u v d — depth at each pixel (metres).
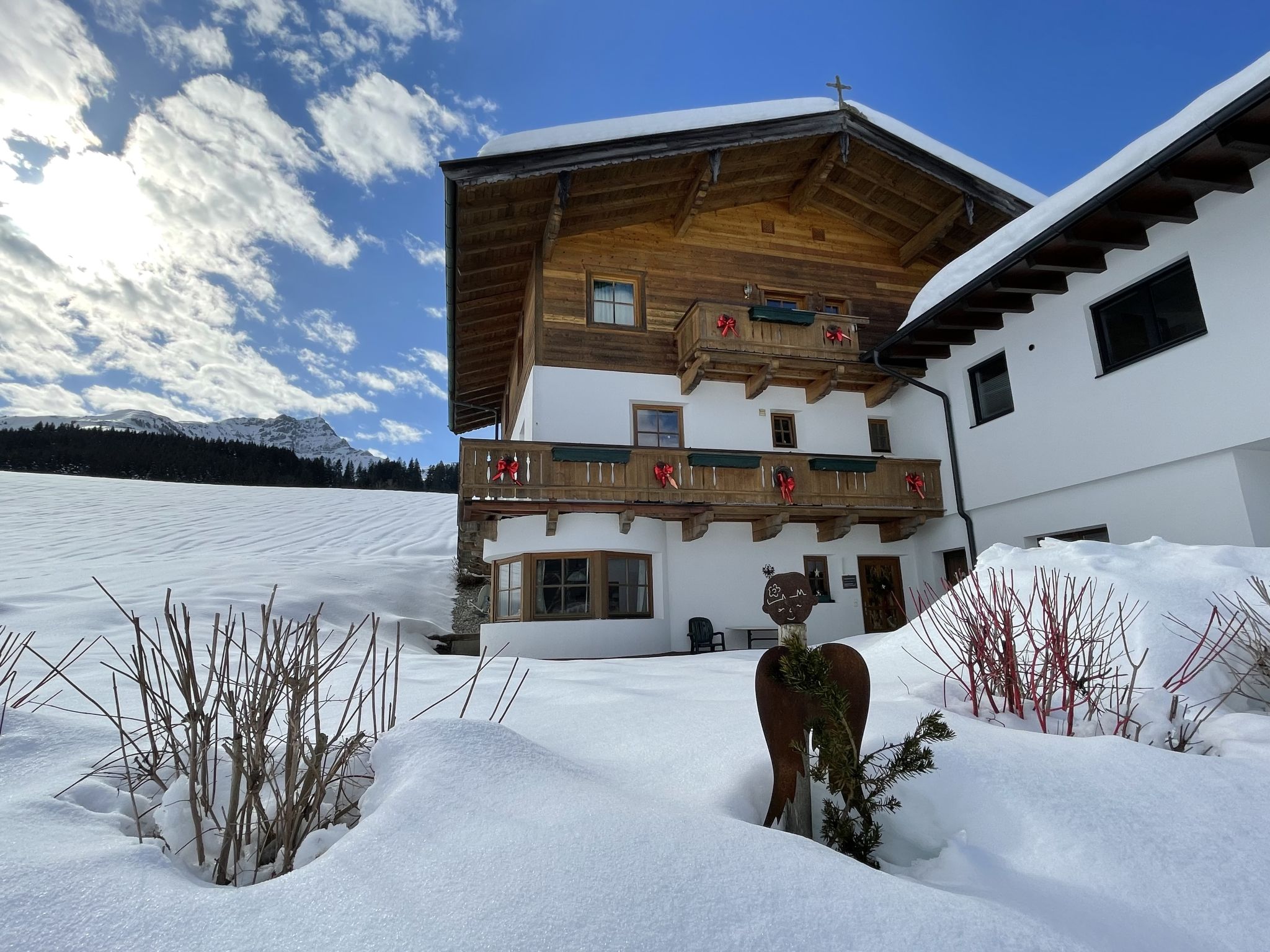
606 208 12.02
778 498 11.40
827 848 1.85
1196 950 1.58
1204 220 8.05
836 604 12.34
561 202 10.69
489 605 13.83
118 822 1.97
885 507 11.80
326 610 11.22
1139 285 8.95
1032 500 10.44
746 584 11.95
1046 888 1.80
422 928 1.36
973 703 3.33
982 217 13.29
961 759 2.33
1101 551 4.78
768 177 13.07
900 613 12.67
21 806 1.88
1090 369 9.45
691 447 12.20
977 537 11.48
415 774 1.96
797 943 1.40
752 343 11.83
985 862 1.94
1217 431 7.83
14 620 7.77
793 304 13.55
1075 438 9.62
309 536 22.34
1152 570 4.36
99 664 5.36
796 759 2.22
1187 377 8.19
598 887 1.50
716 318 11.80
